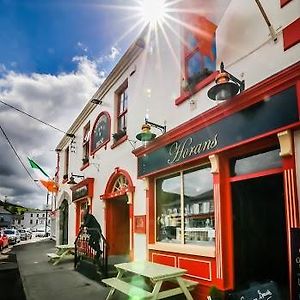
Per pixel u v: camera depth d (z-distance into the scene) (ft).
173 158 20.43
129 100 29.53
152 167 22.89
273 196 15.78
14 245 79.51
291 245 12.20
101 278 24.94
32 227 260.62
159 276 15.90
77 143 47.32
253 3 16.15
